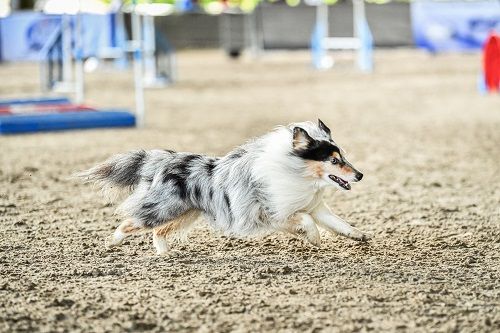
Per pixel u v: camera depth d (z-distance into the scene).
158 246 7.76
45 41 25.66
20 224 9.05
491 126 17.11
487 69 22.88
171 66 28.03
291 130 7.39
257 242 8.12
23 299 6.42
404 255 7.71
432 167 12.78
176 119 18.53
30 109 18.05
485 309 6.14
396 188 11.15
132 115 17.16
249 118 18.66
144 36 26.55
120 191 7.82
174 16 44.16
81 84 20.58
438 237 8.44
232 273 7.09
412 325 5.80
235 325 5.80
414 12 32.91
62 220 9.25
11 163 12.95
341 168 7.13
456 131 16.52
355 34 32.44
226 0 44.06
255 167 7.21
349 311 6.07
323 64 32.28
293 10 33.50
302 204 7.29
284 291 6.55
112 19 22.67
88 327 5.79
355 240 7.80
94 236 8.50
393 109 20.11
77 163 12.93
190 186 7.40
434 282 6.82
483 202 10.26
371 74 29.12
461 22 33.09
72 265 7.41
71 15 21.47
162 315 6.00
